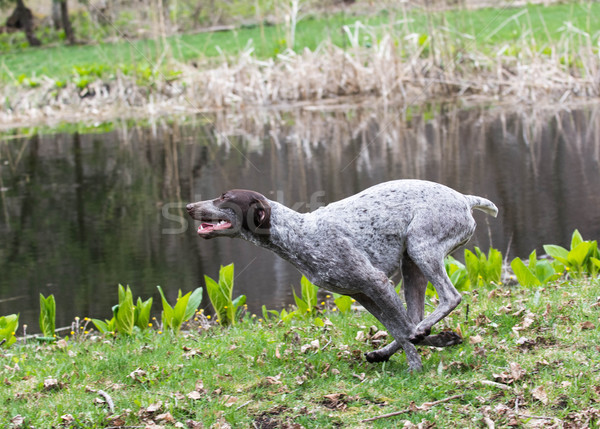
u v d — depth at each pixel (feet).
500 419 13.38
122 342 19.88
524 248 28.60
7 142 55.88
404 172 39.73
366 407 14.48
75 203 39.04
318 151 45.85
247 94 63.05
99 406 15.29
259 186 38.14
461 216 15.67
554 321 17.61
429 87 61.82
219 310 21.72
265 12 80.28
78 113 64.80
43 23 91.09
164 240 32.65
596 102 54.90
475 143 45.96
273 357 17.29
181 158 46.93
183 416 14.64
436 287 15.19
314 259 15.42
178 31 74.95
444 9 63.72
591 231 29.48
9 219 36.88
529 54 60.59
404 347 15.83
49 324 21.50
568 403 13.61
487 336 17.53
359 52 66.13
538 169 38.83
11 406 15.44
